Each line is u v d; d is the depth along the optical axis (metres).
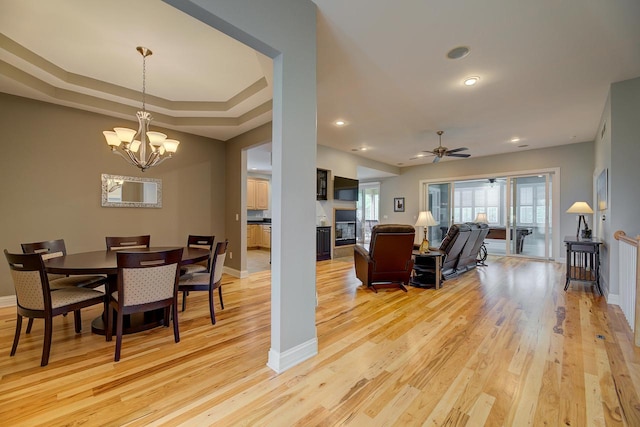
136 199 4.22
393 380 1.86
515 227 7.12
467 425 1.46
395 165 8.77
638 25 2.29
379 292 3.95
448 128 5.10
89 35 2.46
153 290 2.27
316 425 1.47
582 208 4.65
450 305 3.38
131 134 2.87
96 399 1.67
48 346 2.04
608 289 3.50
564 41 2.53
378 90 3.55
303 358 2.10
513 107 4.08
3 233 3.25
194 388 1.78
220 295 3.25
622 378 1.86
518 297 3.70
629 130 3.23
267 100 3.66
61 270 2.15
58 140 3.56
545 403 1.62
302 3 2.04
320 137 5.75
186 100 3.98
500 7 2.12
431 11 2.17
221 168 5.20
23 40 2.54
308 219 2.11
